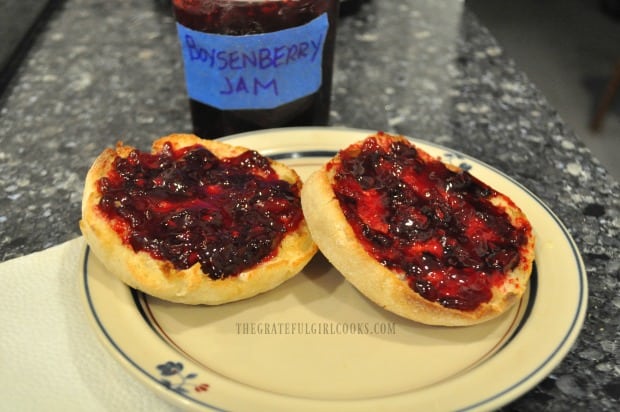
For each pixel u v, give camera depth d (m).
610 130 0.73
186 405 0.24
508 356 0.26
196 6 0.33
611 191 0.37
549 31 0.87
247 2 0.33
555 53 0.84
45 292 0.29
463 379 0.25
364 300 0.29
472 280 0.28
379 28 0.52
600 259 0.33
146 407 0.25
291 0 0.33
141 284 0.27
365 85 0.45
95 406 0.25
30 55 0.47
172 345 0.27
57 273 0.30
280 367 0.26
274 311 0.29
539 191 0.37
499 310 0.28
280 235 0.29
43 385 0.26
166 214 0.29
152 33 0.51
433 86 0.46
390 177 0.30
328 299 0.29
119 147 0.32
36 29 0.51
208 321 0.28
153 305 0.28
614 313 0.30
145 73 0.46
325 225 0.28
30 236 0.33
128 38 0.50
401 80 0.46
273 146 0.35
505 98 0.45
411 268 0.28
